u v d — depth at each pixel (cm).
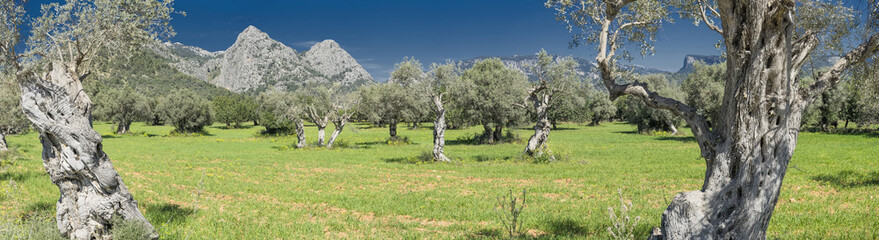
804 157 2423
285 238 866
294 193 1434
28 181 1538
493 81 4138
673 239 490
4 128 4038
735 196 466
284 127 6162
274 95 4866
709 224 472
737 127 466
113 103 6316
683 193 509
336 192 1475
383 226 993
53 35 837
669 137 4997
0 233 719
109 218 724
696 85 4225
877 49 490
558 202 1244
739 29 464
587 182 1681
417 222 1030
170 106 6431
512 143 4259
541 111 2625
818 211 1024
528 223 974
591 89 2627
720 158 483
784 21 435
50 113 663
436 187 1597
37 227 762
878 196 1193
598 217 1013
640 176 1816
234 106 9725
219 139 5472
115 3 838
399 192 1478
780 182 468
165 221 981
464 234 895
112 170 720
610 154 3006
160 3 901
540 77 2664
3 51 848
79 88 698
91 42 802
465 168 2238
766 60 447
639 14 835
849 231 812
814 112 5084
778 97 449
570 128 8194
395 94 4559
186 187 1579
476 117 4084
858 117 5041
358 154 3275
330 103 4053
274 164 2481
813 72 577
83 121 687
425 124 10900
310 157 2994
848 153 2589
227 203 1275
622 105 9025
